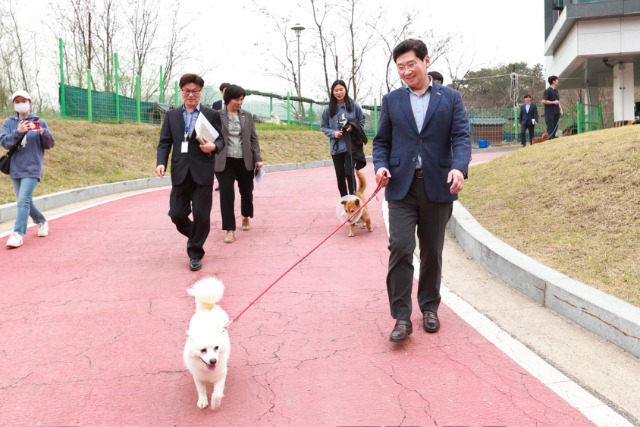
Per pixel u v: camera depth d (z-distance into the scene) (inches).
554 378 138.4
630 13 681.0
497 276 218.7
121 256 255.6
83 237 289.7
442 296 198.1
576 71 845.8
